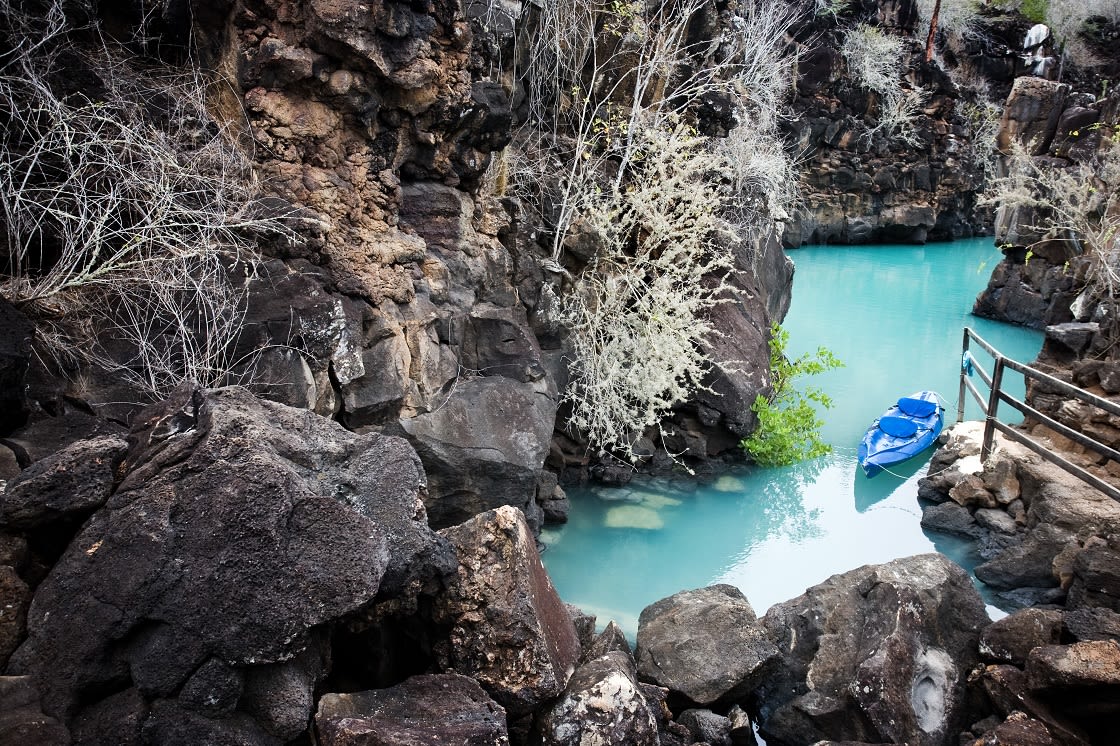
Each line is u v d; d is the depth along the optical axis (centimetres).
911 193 2420
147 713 261
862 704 414
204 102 527
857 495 793
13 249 425
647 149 816
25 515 279
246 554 272
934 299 1662
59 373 400
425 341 566
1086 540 597
